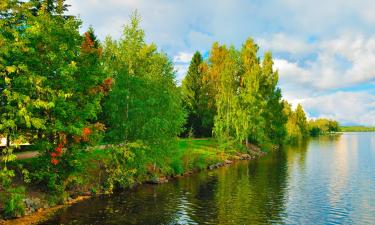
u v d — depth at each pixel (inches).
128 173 1460.4
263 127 3356.3
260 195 1349.7
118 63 1537.9
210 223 978.1
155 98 1567.4
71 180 1205.1
